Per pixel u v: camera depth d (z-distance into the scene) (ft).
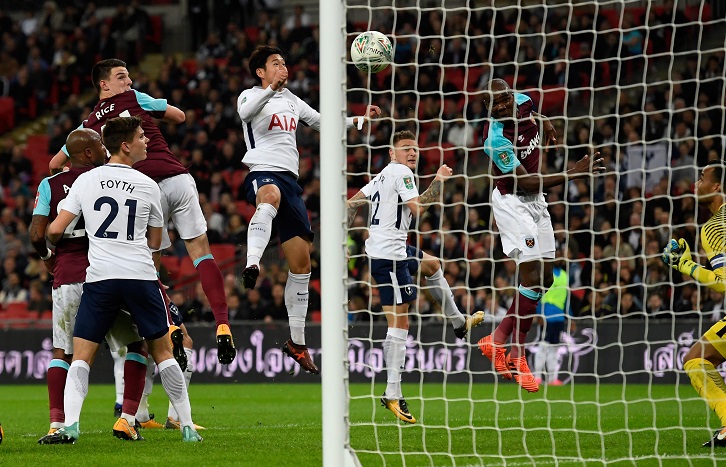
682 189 174.60
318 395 141.49
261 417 103.09
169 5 267.59
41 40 257.14
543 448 67.31
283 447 69.05
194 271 196.95
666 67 196.54
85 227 69.46
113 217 67.97
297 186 85.05
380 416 99.81
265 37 232.53
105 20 257.96
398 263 85.97
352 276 168.45
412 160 86.58
